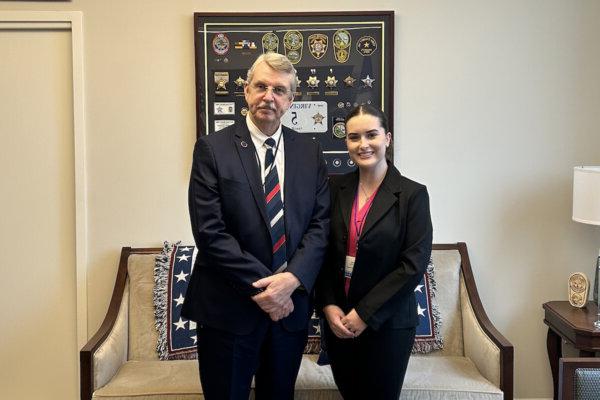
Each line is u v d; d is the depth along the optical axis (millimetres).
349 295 1846
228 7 2635
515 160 2703
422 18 2652
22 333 2729
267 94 1718
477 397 2102
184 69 2646
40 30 2641
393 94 2645
